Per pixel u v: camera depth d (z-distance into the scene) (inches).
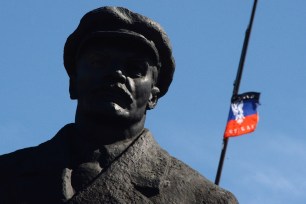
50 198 349.7
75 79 371.6
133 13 367.9
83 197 347.6
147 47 365.4
